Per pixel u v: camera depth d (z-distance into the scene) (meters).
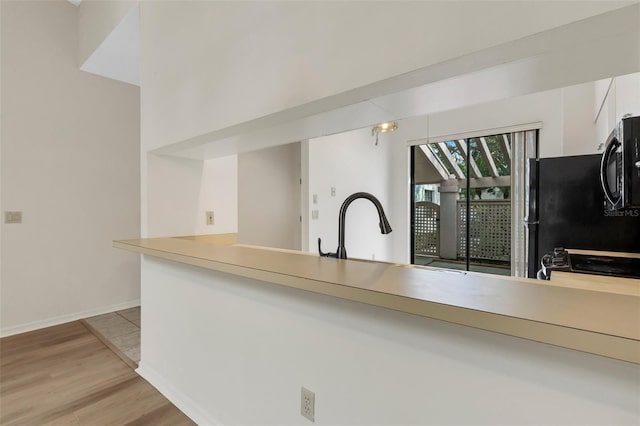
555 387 0.68
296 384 1.18
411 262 5.06
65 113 3.01
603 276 1.40
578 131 3.54
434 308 0.68
